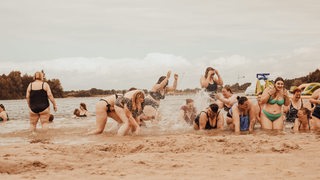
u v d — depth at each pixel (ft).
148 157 20.12
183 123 42.45
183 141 25.05
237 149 22.75
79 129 41.14
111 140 31.12
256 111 39.29
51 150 22.80
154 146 24.17
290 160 19.22
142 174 15.85
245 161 19.02
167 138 26.61
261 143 24.54
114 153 22.99
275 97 38.11
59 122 51.98
